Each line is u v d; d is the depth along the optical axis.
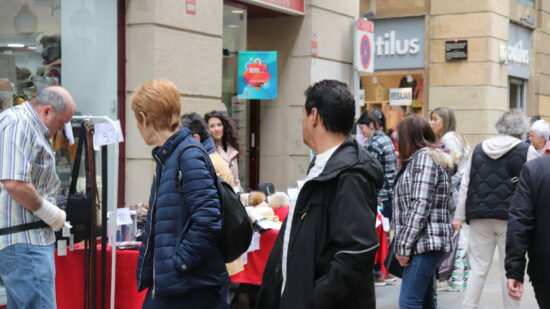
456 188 7.13
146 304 3.36
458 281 7.40
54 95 4.05
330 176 2.69
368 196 2.72
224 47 8.82
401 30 16.19
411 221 4.48
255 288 5.57
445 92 15.77
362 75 16.75
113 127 4.46
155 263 3.25
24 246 3.96
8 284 4.00
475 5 15.34
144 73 7.05
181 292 3.21
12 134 3.87
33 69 6.34
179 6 7.30
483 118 15.40
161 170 3.32
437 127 7.56
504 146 5.33
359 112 10.62
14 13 6.17
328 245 2.72
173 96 3.35
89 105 6.82
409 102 14.55
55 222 4.04
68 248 4.84
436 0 15.73
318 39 9.84
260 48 10.05
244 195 6.07
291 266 2.74
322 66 9.96
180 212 3.23
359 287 2.69
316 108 2.88
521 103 18.12
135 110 3.36
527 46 17.95
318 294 2.62
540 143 8.03
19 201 3.87
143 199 7.05
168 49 7.18
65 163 6.12
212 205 3.21
